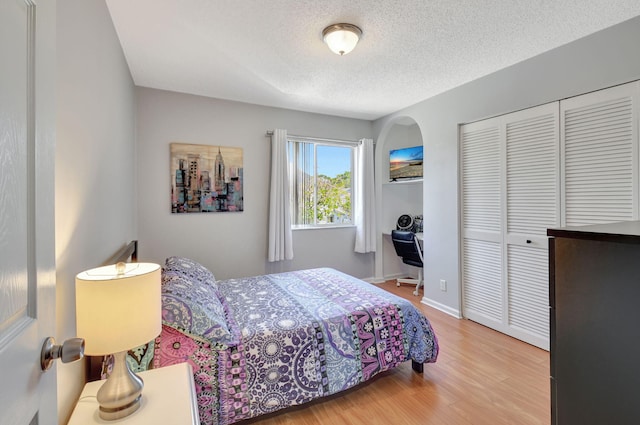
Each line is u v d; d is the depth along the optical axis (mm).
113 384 1038
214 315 1671
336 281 2672
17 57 543
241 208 3523
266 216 3664
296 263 3908
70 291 1156
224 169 3428
